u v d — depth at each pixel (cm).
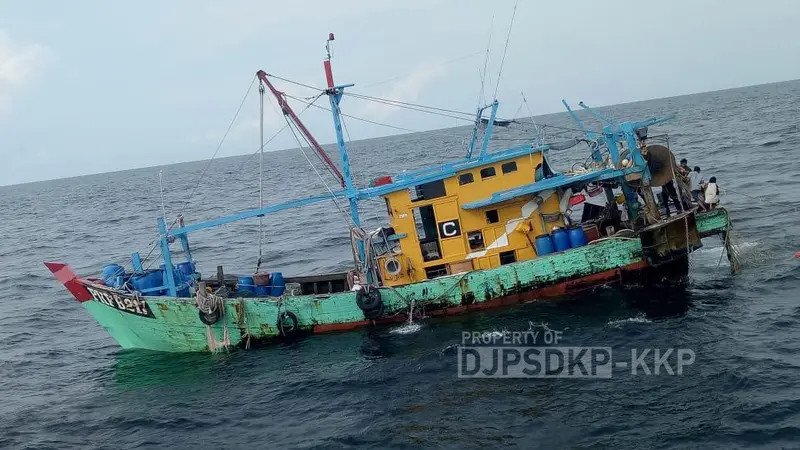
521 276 1884
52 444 1448
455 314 1917
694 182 2142
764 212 2741
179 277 2030
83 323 2538
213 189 10094
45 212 9925
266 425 1429
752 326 1625
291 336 1923
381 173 7806
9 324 2600
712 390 1335
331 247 3559
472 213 1927
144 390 1708
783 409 1227
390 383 1556
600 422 1266
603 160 2122
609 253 1884
